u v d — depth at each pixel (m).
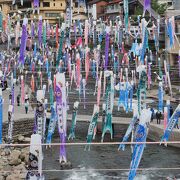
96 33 71.06
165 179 31.72
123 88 55.62
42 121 31.42
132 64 74.00
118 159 37.44
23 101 56.06
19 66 70.12
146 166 35.41
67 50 67.56
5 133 42.41
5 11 133.75
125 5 48.34
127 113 54.19
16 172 31.17
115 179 32.03
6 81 67.88
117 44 74.88
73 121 44.28
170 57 76.31
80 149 40.84
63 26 54.28
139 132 17.67
